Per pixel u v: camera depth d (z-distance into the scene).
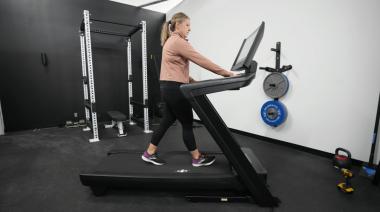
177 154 1.87
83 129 3.65
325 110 2.20
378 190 1.57
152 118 4.66
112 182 1.43
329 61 2.13
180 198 1.49
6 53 3.34
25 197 1.49
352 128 2.02
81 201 1.45
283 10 2.50
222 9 3.40
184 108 1.44
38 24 3.53
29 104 3.58
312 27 2.24
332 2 2.07
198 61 1.29
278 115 2.51
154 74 4.91
